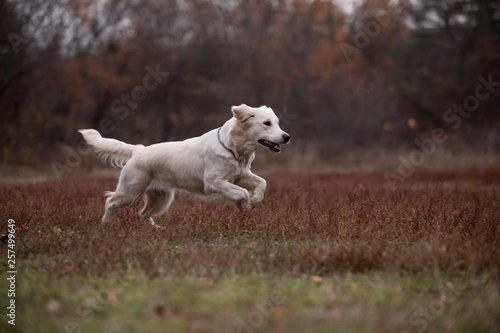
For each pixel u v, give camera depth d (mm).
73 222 7641
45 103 26250
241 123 7535
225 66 30484
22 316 3930
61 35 25453
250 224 6836
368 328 3541
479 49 31000
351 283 4484
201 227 6887
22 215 7609
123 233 6559
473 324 3600
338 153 27125
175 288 4363
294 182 13180
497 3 30234
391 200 8453
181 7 29656
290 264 5066
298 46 30969
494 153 24578
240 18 30984
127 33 28797
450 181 15117
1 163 21406
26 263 5496
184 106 29703
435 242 5539
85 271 5066
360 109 29031
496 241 5535
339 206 7770
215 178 7539
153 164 7887
